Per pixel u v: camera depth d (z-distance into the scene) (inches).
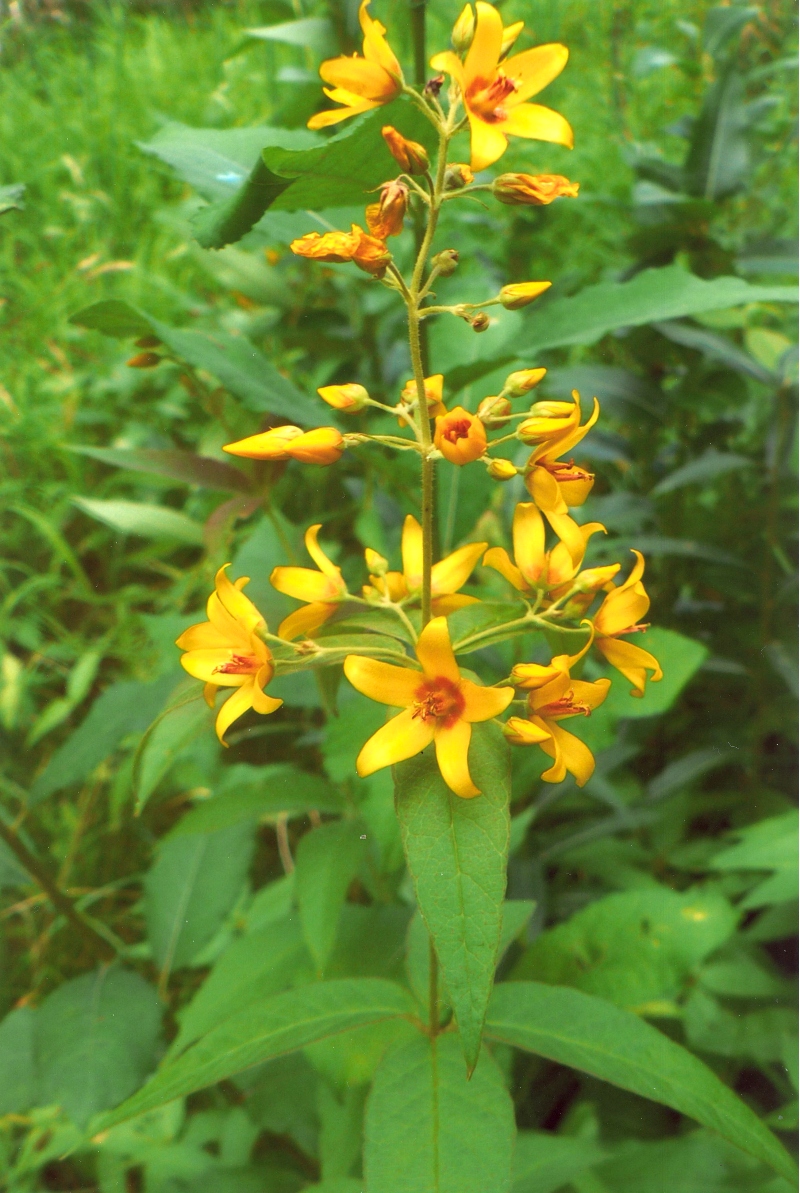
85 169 24.3
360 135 8.2
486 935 6.4
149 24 32.4
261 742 15.7
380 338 16.1
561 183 6.7
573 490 7.4
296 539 10.7
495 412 7.1
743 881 12.6
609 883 12.8
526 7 27.2
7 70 30.0
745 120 14.7
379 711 11.2
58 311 20.9
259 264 15.3
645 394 14.6
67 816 15.4
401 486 10.7
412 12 10.3
